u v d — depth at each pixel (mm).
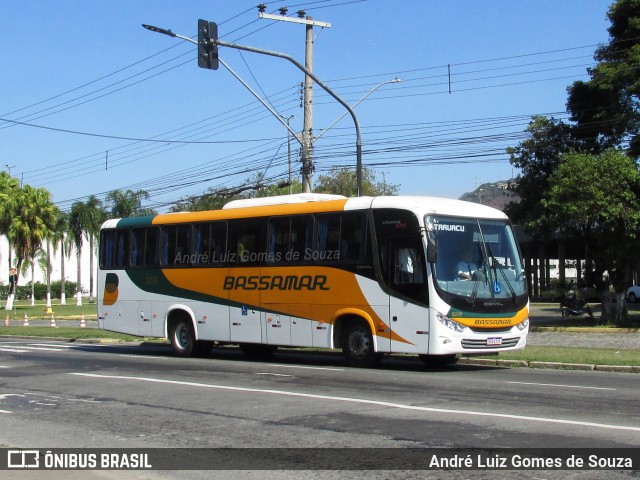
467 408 11375
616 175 24828
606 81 26656
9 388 14828
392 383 14586
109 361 20281
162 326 22047
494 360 18469
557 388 13672
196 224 21375
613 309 27969
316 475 7699
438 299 16125
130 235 23156
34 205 65375
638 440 8945
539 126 29219
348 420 10531
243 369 17734
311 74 22766
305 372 16797
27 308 68500
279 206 19422
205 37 20562
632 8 27750
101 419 11148
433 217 16547
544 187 29047
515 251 17500
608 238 25594
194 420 10859
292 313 18766
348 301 17641
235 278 20141
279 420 10672
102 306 23688
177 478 7754
